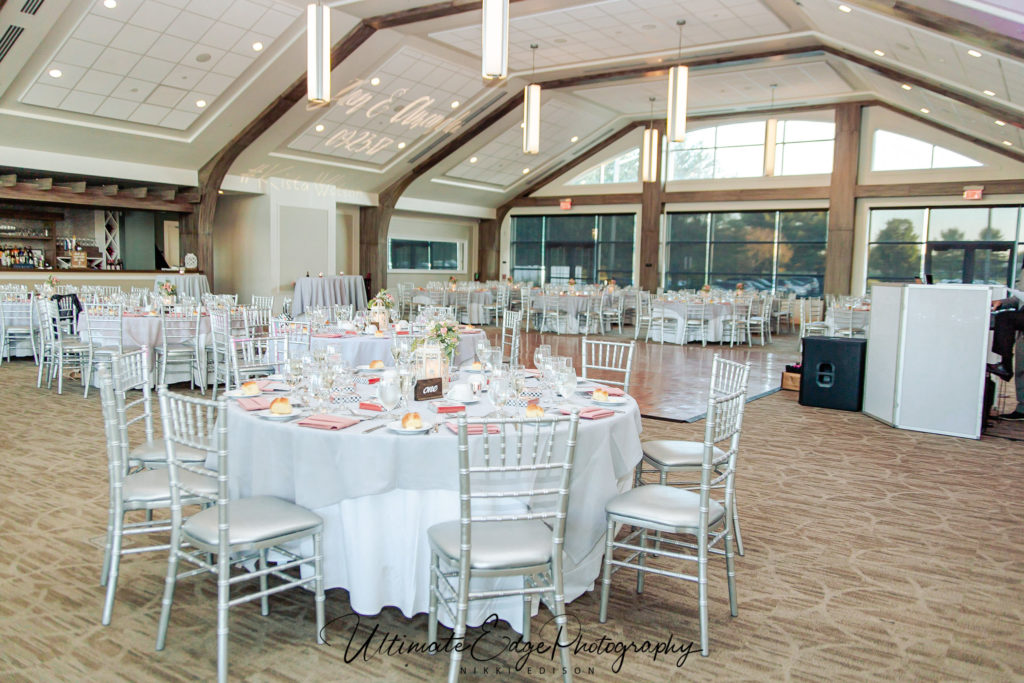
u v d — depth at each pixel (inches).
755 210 643.5
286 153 502.6
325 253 580.7
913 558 132.5
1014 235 547.2
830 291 601.0
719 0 348.2
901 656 99.3
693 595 117.9
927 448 211.5
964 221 564.7
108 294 395.2
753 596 117.1
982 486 175.6
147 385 132.1
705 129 660.7
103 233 532.1
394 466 101.5
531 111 312.8
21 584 115.6
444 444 102.0
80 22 318.3
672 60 458.0
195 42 355.3
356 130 502.0
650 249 680.4
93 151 417.7
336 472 103.2
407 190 642.8
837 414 258.5
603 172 714.2
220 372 287.1
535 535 96.0
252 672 93.0
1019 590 120.0
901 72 393.7
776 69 482.3
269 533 94.8
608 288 569.6
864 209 597.9
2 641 98.7
